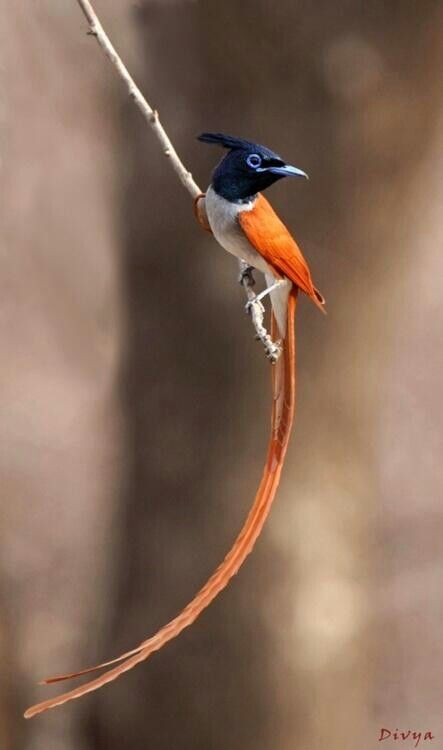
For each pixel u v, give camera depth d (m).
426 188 8.30
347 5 8.17
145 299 8.37
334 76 8.20
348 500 8.43
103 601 8.55
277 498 8.40
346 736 8.52
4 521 10.98
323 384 8.37
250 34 8.20
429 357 13.05
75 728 8.66
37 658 9.01
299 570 8.42
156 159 8.31
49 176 11.75
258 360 8.35
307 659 8.46
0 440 11.87
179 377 8.38
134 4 8.29
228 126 8.26
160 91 8.29
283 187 8.26
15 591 9.83
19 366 12.18
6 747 8.81
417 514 12.00
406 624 11.44
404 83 8.21
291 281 7.71
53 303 12.19
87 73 10.90
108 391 12.00
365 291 8.33
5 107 11.18
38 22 10.54
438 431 12.59
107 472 11.48
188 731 8.48
